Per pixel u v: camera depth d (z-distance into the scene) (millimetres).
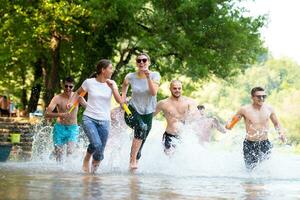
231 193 7527
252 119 14312
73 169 12336
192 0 36969
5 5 37500
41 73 46500
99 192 7078
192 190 7781
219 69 39531
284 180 10273
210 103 156375
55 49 39281
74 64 43062
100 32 38688
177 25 38219
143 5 37188
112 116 14203
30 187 7488
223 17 37844
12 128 37469
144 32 38281
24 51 38719
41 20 35688
